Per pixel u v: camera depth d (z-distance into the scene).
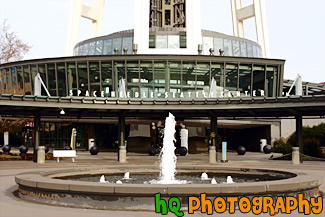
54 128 68.19
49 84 54.91
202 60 52.25
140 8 57.84
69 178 19.41
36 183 13.34
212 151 36.69
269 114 39.91
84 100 35.38
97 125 69.56
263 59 53.44
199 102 37.00
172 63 52.22
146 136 60.75
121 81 51.84
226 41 62.72
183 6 70.19
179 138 62.59
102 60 52.22
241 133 74.38
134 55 51.66
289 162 37.62
